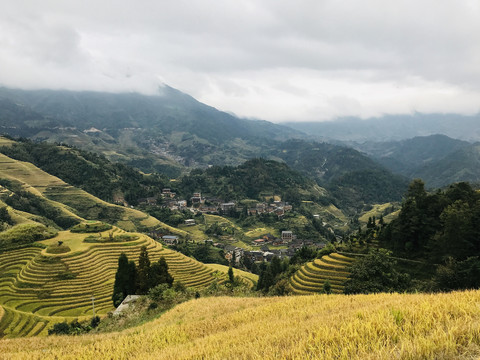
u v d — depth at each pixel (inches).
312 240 7130.9
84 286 2878.9
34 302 2608.3
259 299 1051.3
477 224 2219.5
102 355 508.1
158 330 659.4
